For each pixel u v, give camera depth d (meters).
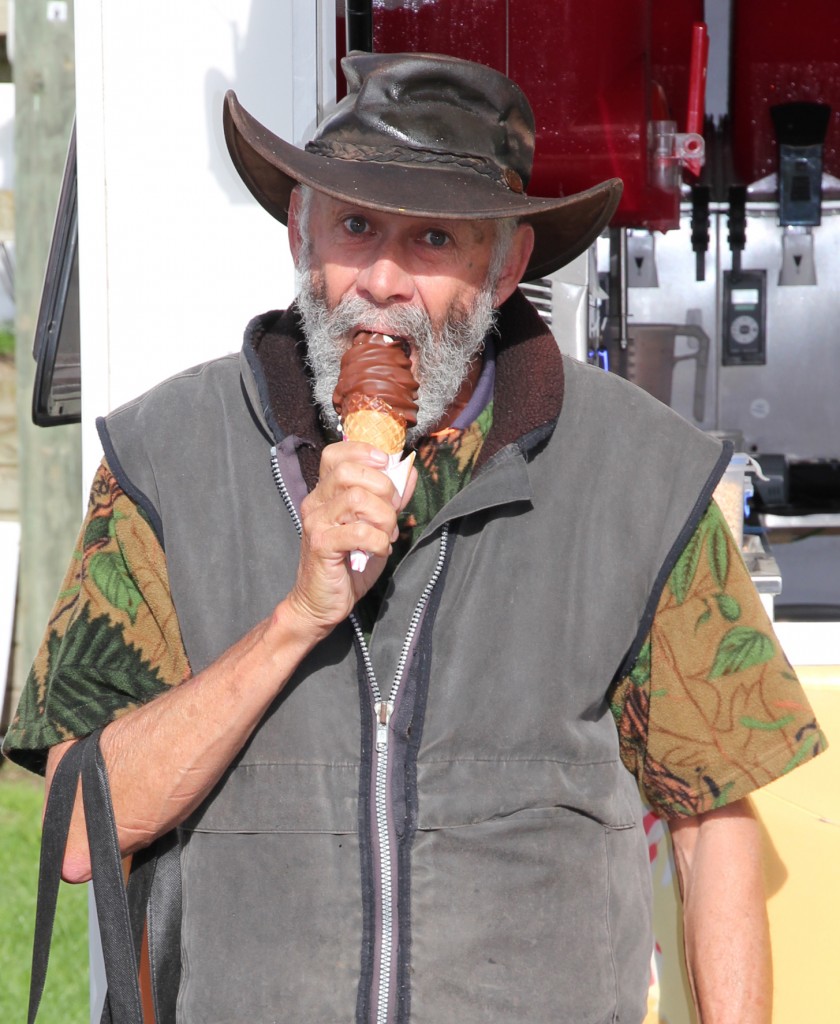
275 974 3.35
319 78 5.25
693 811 3.69
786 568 8.73
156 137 5.31
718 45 9.08
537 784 3.45
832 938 4.49
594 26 6.05
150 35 5.26
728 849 3.74
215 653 3.48
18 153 12.07
